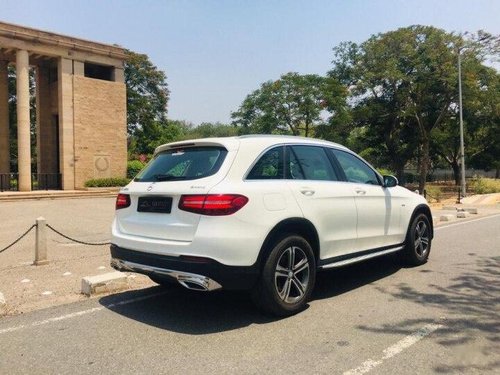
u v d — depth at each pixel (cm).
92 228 1357
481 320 472
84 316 500
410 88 3462
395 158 4316
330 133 3741
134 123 4759
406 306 521
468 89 3262
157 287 622
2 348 412
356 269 714
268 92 3700
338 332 441
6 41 2595
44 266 781
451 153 4866
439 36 3203
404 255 722
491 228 1234
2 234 1233
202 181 455
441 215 1471
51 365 376
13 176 3516
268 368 363
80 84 2889
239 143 488
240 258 443
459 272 691
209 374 354
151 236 479
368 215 609
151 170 523
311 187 528
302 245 500
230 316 494
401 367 363
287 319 481
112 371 363
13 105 4319
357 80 3634
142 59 4638
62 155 2825
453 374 351
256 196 464
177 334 441
